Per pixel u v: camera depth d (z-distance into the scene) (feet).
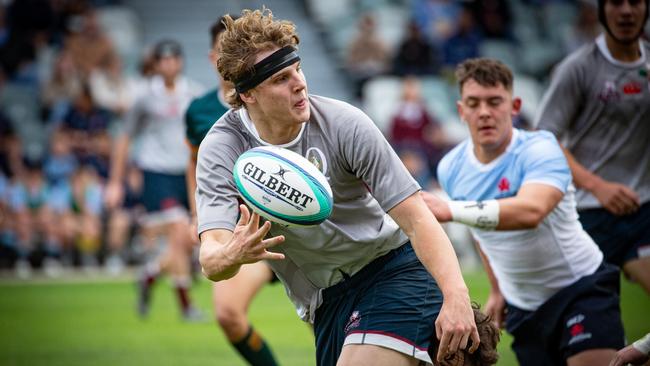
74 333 106.11
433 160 199.11
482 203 53.01
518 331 59.67
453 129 227.81
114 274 178.60
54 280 169.48
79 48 211.82
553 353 58.80
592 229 67.15
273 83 42.98
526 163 56.13
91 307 131.34
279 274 51.03
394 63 236.43
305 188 42.29
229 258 41.57
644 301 130.52
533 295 58.49
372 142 44.45
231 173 45.57
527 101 240.94
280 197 42.29
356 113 45.37
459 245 185.47
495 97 56.39
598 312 56.08
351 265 48.49
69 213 179.93
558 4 267.59
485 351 46.29
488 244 58.85
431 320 47.16
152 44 254.06
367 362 45.96
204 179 45.55
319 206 42.52
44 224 178.50
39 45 224.53
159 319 119.34
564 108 66.23
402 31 260.21
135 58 245.65
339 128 45.06
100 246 181.88
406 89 201.26
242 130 46.16
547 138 57.36
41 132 205.77
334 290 49.39
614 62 65.72
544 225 56.65
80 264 182.39
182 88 117.80
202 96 72.49
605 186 64.18
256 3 273.13
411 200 44.19
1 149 181.88
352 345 46.73
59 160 182.80
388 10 266.36
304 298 50.75
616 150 66.69
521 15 264.52
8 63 219.61
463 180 58.95
